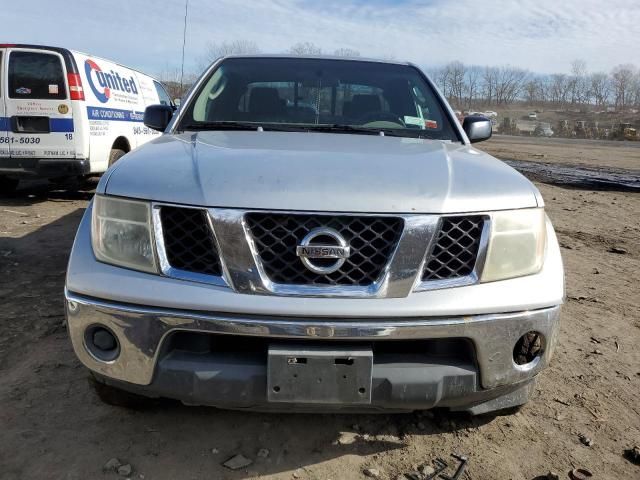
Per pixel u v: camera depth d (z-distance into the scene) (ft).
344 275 6.39
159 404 8.71
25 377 9.50
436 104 11.15
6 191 27.20
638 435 8.59
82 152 24.25
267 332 6.24
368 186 6.64
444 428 8.49
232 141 8.46
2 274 14.93
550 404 9.33
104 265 6.81
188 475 7.27
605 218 27.53
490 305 6.58
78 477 7.14
